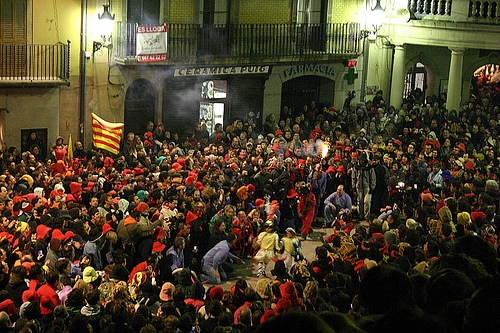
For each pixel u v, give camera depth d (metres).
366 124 26.95
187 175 19.00
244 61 26.55
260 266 16.64
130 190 17.02
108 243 14.43
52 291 11.25
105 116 24.36
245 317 10.38
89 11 23.33
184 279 13.23
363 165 20.48
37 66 22.67
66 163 20.44
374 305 2.97
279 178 19.64
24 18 22.42
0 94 22.06
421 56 31.25
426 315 2.69
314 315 2.59
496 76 32.06
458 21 27.22
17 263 12.43
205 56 25.62
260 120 27.88
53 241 13.46
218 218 16.64
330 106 28.27
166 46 24.33
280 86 28.16
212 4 26.14
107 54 23.95
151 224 14.92
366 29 28.98
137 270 13.28
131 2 24.39
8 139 22.45
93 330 10.05
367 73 29.52
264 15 27.23
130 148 21.66
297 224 20.23
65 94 23.39
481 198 17.05
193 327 10.34
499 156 24.92
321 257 13.56
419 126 27.09
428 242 13.46
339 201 20.12
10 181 17.11
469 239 4.07
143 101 25.48
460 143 23.59
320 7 28.36
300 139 25.47
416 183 20.09
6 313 10.42
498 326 2.78
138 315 9.88
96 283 13.07
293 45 27.73
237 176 19.53
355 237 14.02
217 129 24.73
